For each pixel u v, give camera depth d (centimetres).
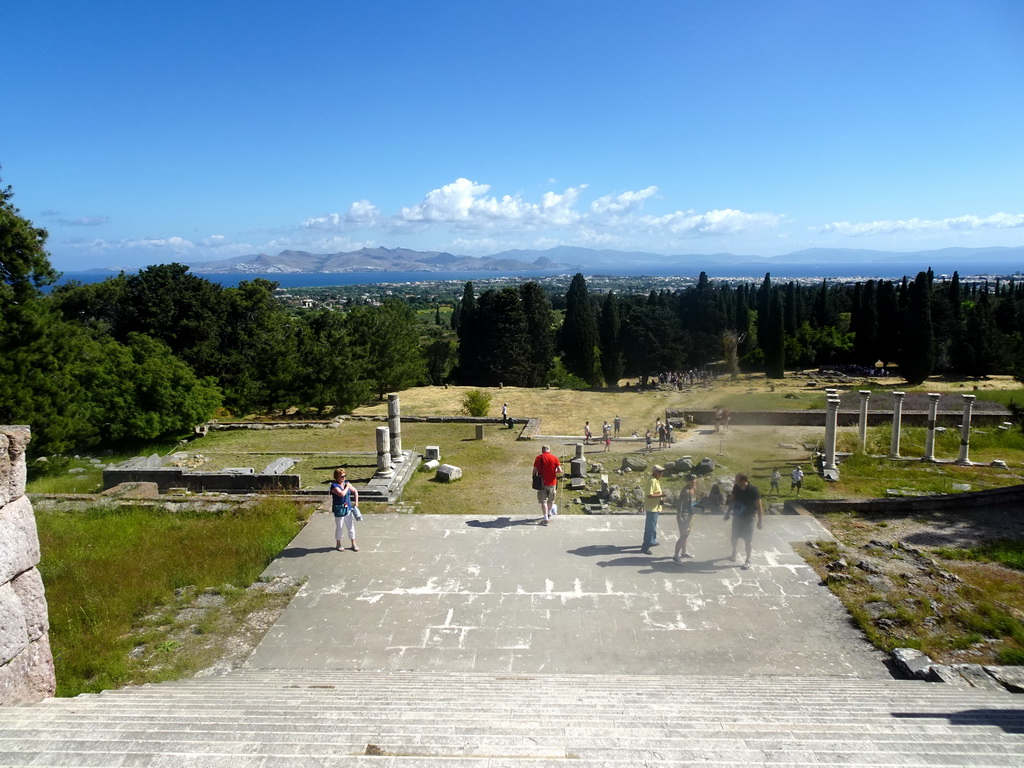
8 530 579
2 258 1939
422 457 2156
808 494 1680
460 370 6000
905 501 1405
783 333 5925
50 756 362
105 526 1321
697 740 413
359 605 963
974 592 980
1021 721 489
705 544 1173
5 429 580
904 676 770
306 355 3441
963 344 5800
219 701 584
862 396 2253
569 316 6353
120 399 2466
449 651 834
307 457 2175
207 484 1738
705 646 839
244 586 1034
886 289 6372
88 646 826
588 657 816
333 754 365
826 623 895
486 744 408
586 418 3447
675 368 5959
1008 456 2303
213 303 4094
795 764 355
